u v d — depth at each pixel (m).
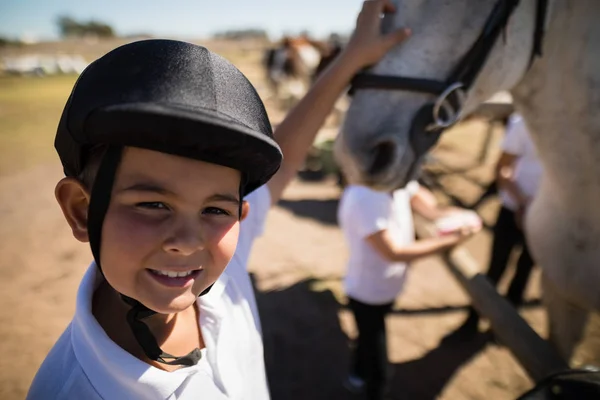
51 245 3.86
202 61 0.50
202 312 0.77
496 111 2.74
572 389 0.90
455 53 1.22
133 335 0.67
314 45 12.84
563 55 1.23
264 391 0.88
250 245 1.07
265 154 0.54
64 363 0.64
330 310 2.93
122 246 0.53
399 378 2.29
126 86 0.46
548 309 1.69
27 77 18.34
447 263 2.06
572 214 1.41
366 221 1.64
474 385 2.24
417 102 1.25
